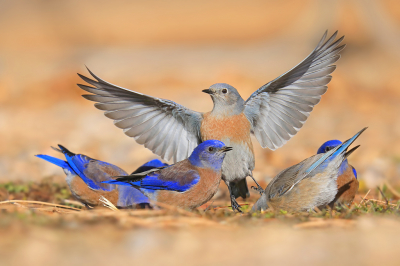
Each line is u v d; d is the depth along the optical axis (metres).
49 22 88.81
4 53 58.53
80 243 6.70
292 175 10.14
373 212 9.47
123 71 44.81
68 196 13.38
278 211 10.05
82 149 21.95
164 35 79.06
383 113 29.95
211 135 11.66
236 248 6.61
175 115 11.94
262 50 57.84
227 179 11.84
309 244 6.74
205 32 81.56
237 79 38.44
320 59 11.48
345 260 6.11
